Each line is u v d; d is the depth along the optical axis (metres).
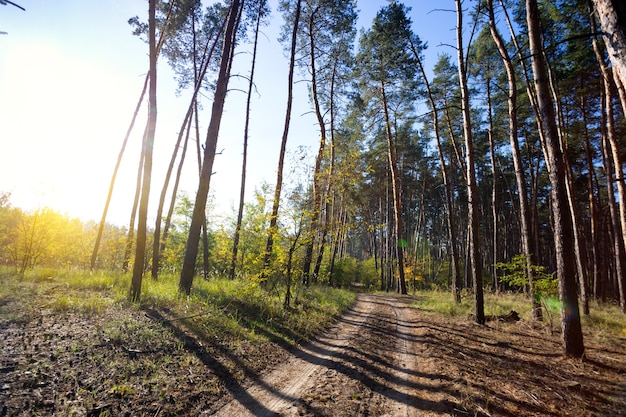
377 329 9.61
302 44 19.69
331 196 10.84
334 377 5.42
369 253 57.47
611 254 30.73
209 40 19.17
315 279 19.44
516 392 4.96
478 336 8.66
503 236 41.72
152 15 8.55
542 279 9.83
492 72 18.89
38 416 3.22
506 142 25.77
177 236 23.69
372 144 29.28
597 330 9.88
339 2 17.98
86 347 4.81
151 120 8.45
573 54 14.95
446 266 42.88
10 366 3.95
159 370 4.64
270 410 4.11
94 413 3.45
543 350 7.35
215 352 5.72
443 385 5.19
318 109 18.94
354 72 21.78
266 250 10.55
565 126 18.52
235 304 8.98
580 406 4.52
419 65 19.12
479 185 36.19
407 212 44.78
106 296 7.98
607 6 2.75
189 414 3.80
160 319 6.61
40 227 11.33
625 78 2.59
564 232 6.91
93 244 20.48
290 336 7.62
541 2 14.76
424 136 30.80
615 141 13.20
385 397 4.74
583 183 23.67
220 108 10.02
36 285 8.52
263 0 18.05
